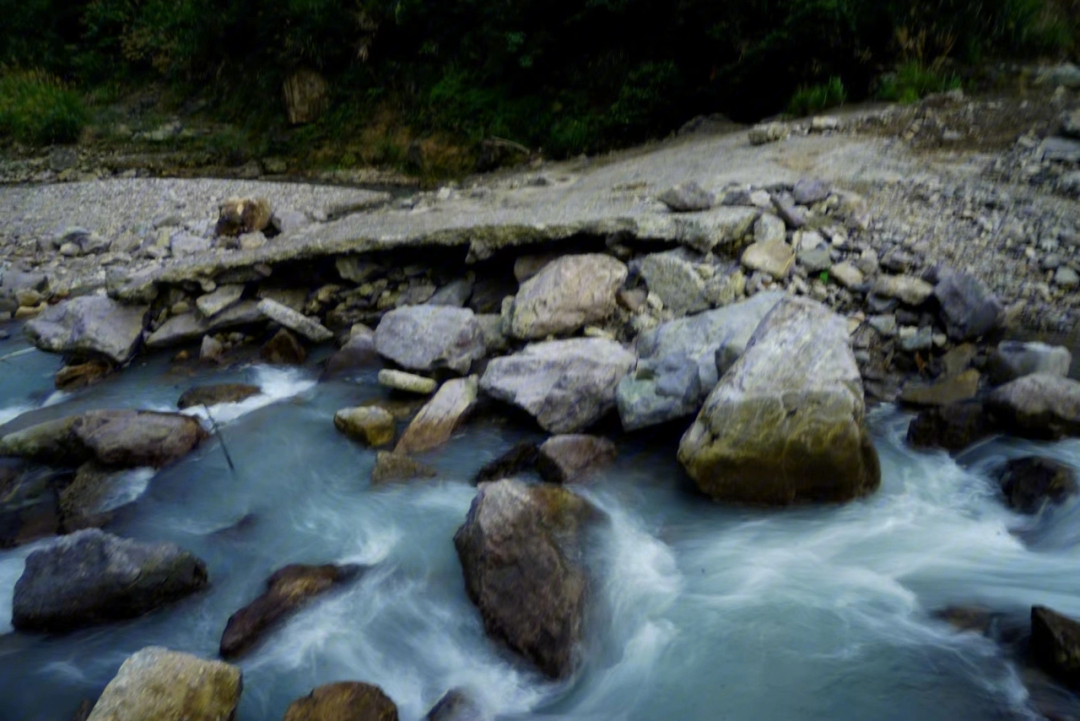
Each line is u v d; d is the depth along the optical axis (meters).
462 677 4.17
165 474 6.25
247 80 18.73
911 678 3.92
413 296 8.41
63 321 8.57
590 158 13.50
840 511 5.08
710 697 3.96
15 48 21.70
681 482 5.46
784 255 7.27
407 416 6.70
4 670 4.41
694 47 13.20
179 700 3.70
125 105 20.16
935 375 6.20
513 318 7.04
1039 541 4.68
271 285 8.95
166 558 4.84
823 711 3.82
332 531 5.45
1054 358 5.72
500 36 15.38
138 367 8.28
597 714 3.91
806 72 11.88
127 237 12.42
